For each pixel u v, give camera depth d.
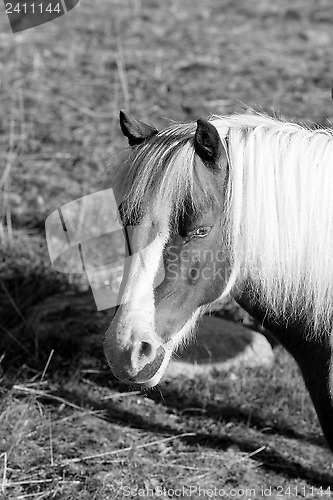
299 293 4.30
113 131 9.61
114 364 3.91
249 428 5.77
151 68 11.50
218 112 9.91
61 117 10.02
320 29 13.52
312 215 4.13
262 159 4.08
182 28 13.43
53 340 6.47
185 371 6.23
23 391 5.86
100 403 5.92
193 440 5.61
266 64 11.76
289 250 4.14
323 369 4.41
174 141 4.00
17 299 6.96
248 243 4.11
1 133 9.56
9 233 7.67
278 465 5.41
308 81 11.08
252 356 6.37
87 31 12.98
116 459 5.33
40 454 5.30
